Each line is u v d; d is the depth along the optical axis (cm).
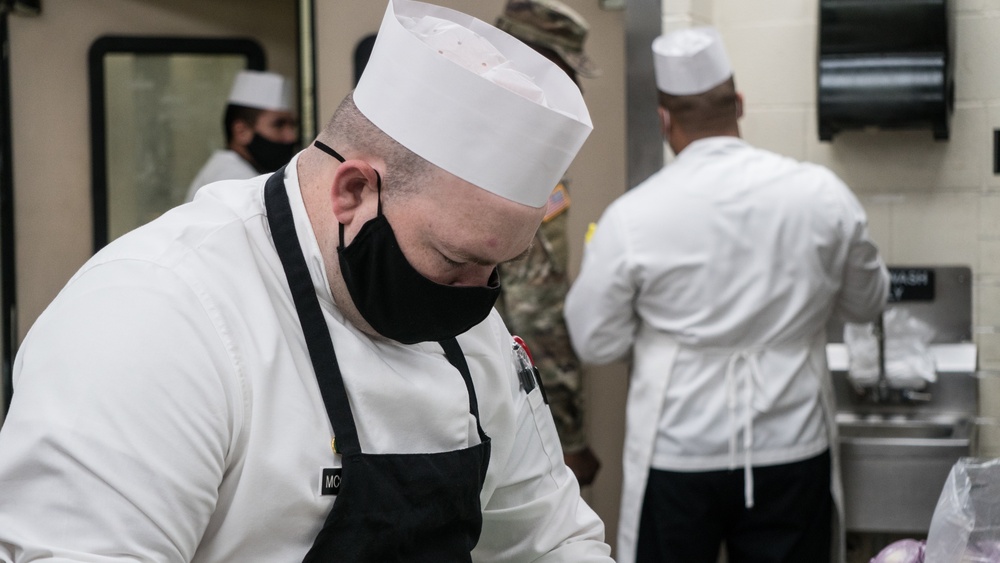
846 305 239
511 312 254
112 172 345
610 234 232
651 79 284
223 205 111
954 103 264
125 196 346
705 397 229
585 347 240
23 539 90
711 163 229
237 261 106
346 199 102
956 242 266
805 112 273
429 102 99
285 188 111
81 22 340
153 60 343
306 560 103
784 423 228
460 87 97
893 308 268
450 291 102
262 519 102
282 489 102
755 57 276
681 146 238
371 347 110
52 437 91
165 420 95
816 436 232
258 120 328
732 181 226
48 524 90
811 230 224
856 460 242
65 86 342
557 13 237
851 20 253
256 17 342
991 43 260
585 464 265
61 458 91
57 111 342
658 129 285
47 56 341
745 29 277
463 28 107
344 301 108
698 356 229
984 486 121
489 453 120
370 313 106
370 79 104
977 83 262
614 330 236
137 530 92
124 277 100
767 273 223
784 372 227
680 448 229
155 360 96
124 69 343
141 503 92
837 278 230
